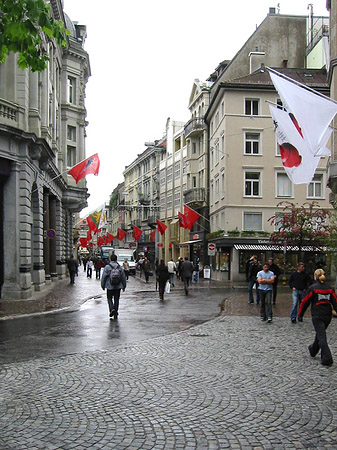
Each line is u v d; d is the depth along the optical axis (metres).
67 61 40.69
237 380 7.58
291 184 40.47
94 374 7.93
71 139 42.19
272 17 46.78
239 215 39.69
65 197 41.31
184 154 56.53
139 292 26.83
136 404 6.32
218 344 10.62
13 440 5.09
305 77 42.12
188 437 5.19
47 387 7.14
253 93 40.41
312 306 9.18
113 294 15.07
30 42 7.95
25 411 6.03
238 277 39.12
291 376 7.84
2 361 8.92
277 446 4.96
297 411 6.06
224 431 5.37
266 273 14.37
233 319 14.80
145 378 7.69
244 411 6.05
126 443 5.02
